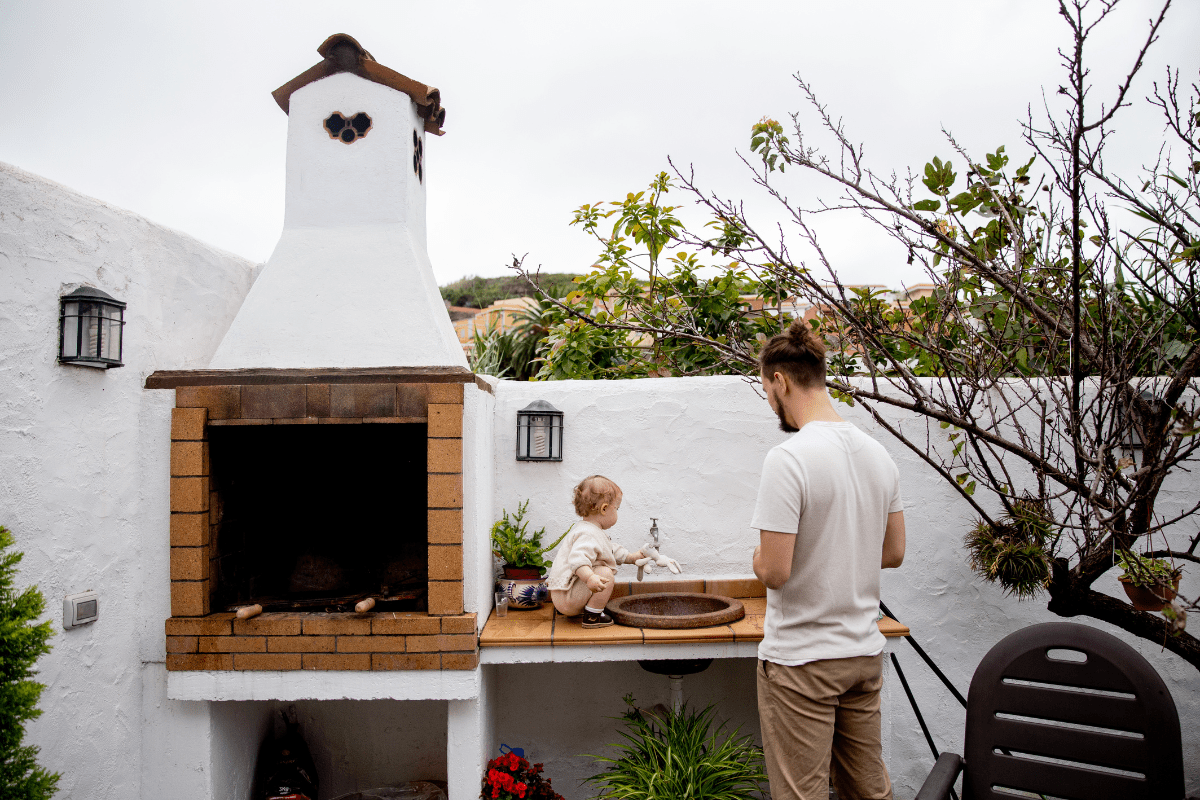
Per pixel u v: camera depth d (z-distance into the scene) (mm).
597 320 4258
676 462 3330
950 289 2838
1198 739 3086
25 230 2051
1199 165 2285
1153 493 2395
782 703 1837
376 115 3104
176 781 2631
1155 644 3139
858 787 1927
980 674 2162
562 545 2910
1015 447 2609
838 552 1811
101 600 2400
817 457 1815
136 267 2594
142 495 2631
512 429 3348
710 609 3068
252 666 2564
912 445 2773
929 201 2783
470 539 2686
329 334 2869
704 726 3023
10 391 2004
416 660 2580
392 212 3088
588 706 3395
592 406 3350
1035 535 2773
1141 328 2768
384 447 3367
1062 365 2926
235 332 2867
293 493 3346
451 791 2670
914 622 3264
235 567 2893
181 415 2605
